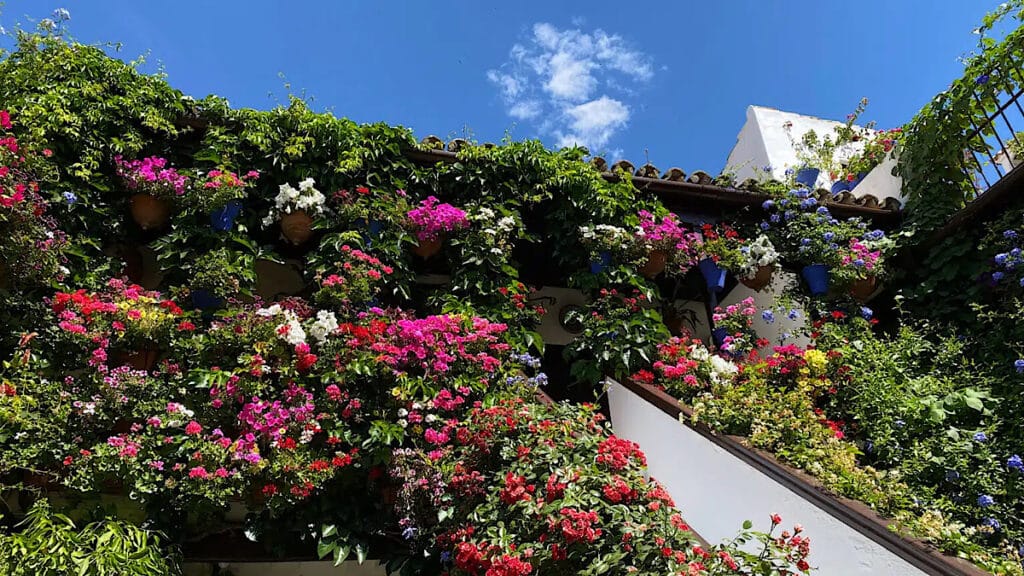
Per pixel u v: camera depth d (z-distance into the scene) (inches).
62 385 118.3
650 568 85.0
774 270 198.2
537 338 166.6
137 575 98.7
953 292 192.1
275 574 135.1
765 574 85.4
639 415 156.8
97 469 108.3
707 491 129.8
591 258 182.2
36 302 130.1
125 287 138.0
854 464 120.6
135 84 166.4
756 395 140.4
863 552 96.7
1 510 114.9
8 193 121.6
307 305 147.3
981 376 158.6
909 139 219.3
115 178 157.3
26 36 159.3
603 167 203.5
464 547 94.8
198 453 111.7
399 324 139.4
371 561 138.9
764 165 274.5
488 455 115.6
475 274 169.6
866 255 195.5
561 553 89.4
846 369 162.2
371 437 121.5
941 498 121.8
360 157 173.9
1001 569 91.1
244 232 161.2
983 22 198.7
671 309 203.3
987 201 185.3
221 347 129.6
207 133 167.6
